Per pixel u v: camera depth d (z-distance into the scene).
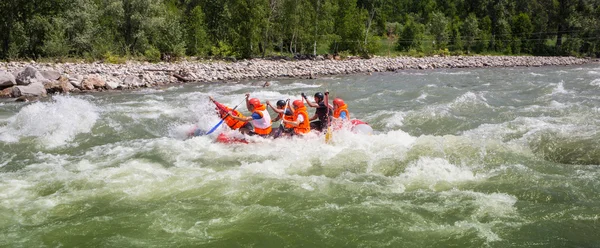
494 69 31.86
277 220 5.78
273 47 39.88
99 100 15.41
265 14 33.47
